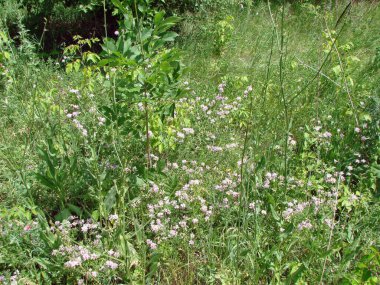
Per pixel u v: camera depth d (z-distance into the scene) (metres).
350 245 2.70
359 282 2.33
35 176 3.05
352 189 3.77
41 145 3.56
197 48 6.68
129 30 3.12
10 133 4.05
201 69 5.93
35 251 2.82
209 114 4.52
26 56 5.09
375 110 4.00
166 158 3.82
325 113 4.46
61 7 6.69
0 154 3.55
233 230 2.95
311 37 7.20
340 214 3.37
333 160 3.90
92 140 3.52
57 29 6.55
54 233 2.95
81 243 2.74
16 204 3.21
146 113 3.29
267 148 3.62
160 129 3.54
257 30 7.54
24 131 3.91
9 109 4.22
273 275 2.67
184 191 3.22
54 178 3.05
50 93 4.19
